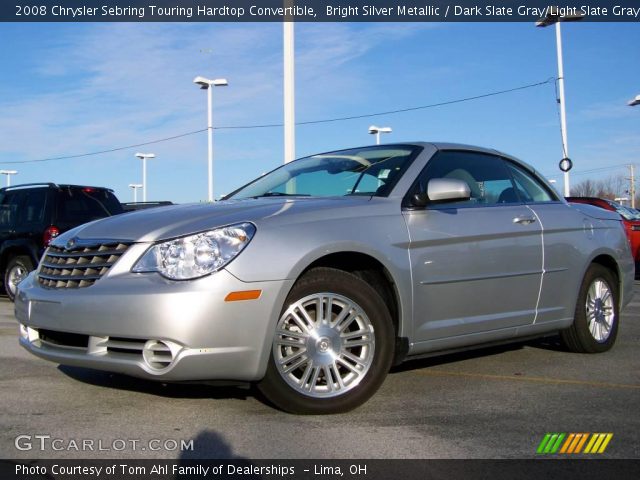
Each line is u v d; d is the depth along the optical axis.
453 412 4.30
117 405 4.39
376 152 5.43
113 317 3.87
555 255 5.61
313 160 5.83
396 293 4.51
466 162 5.42
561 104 27.58
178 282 3.83
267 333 3.93
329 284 4.21
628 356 6.11
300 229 4.15
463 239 4.89
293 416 4.17
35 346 4.40
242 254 3.91
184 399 4.52
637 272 15.30
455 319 4.87
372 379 4.31
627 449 3.67
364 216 4.47
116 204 11.76
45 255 4.62
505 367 5.63
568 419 4.17
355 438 3.79
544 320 5.55
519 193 5.70
